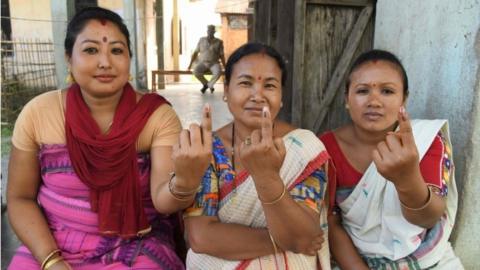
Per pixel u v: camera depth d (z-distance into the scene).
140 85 12.02
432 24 2.20
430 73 2.22
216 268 1.61
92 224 1.75
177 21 16.61
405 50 2.48
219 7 18.52
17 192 1.82
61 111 1.75
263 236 1.53
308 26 3.83
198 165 1.34
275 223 1.39
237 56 1.64
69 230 1.77
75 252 1.75
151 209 1.85
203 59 11.69
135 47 10.97
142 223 1.79
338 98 4.02
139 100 1.82
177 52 16.89
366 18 3.79
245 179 1.58
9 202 1.82
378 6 2.85
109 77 1.69
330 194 1.80
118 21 1.74
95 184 1.70
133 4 10.77
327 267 1.70
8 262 2.45
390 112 1.75
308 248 1.49
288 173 1.58
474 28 1.90
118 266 1.71
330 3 3.76
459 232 2.05
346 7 3.83
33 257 1.75
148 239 1.82
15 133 1.78
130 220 1.75
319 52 3.90
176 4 16.45
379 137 1.82
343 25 3.87
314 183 1.62
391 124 1.77
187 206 1.57
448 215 1.84
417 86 2.35
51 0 7.95
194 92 12.09
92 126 1.71
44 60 10.17
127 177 1.74
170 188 1.50
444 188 1.67
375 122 1.75
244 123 1.63
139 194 1.78
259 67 1.59
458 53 2.00
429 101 2.23
